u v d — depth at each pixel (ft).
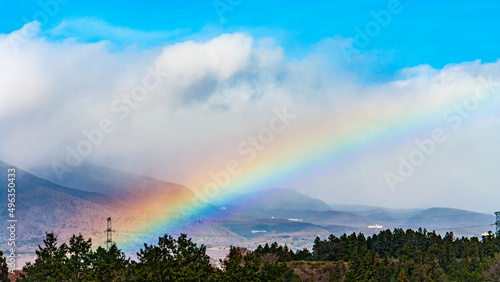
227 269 514.27
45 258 523.29
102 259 513.45
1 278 501.97
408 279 596.70
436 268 637.71
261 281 491.72
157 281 484.33
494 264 621.72
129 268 509.76
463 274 581.53
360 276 622.95
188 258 523.29
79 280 501.15
